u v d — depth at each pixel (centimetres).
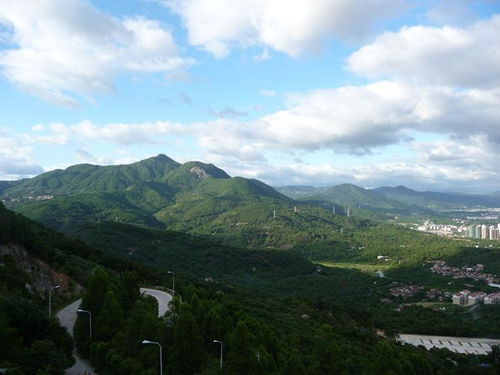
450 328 15538
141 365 5653
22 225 10100
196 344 5897
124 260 13562
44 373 5091
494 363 11494
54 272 9919
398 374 6700
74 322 7800
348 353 8494
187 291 9375
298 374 5891
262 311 11319
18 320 6019
